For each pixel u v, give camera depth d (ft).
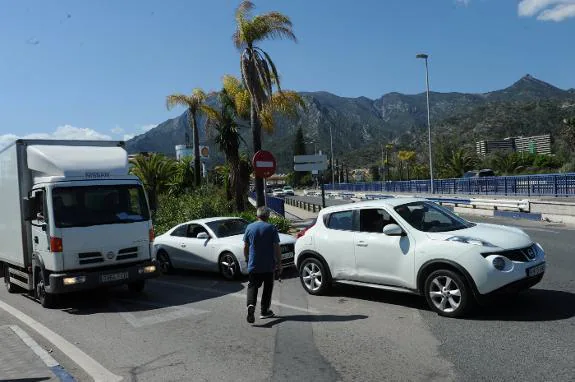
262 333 22.21
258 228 24.30
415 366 17.01
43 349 21.56
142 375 18.04
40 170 31.78
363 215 26.68
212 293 32.53
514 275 21.25
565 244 44.16
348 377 16.48
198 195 71.56
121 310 29.35
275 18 58.75
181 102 88.48
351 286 30.73
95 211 31.19
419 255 23.31
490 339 19.15
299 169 57.36
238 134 72.54
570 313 21.85
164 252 42.27
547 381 15.11
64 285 29.14
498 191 110.63
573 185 87.40
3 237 36.88
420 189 158.10
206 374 17.67
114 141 35.24
